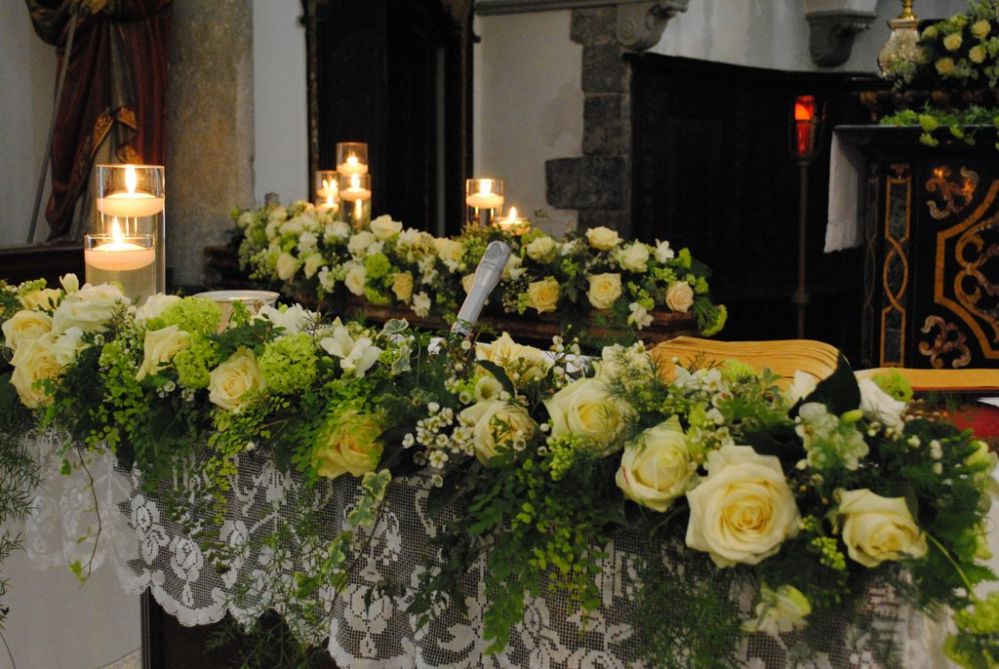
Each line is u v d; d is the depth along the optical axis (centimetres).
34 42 638
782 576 122
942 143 428
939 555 121
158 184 238
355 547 162
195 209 659
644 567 137
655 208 883
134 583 187
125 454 178
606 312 338
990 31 437
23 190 639
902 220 448
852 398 129
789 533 123
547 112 875
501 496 140
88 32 595
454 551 147
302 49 745
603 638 143
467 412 146
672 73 884
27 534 203
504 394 147
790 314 959
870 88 468
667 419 136
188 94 655
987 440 185
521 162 891
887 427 127
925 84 451
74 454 193
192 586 180
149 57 606
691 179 915
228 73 650
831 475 123
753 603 128
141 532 185
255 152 712
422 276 389
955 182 438
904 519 119
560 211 880
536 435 144
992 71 430
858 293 1044
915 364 453
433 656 156
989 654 119
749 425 132
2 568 252
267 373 161
